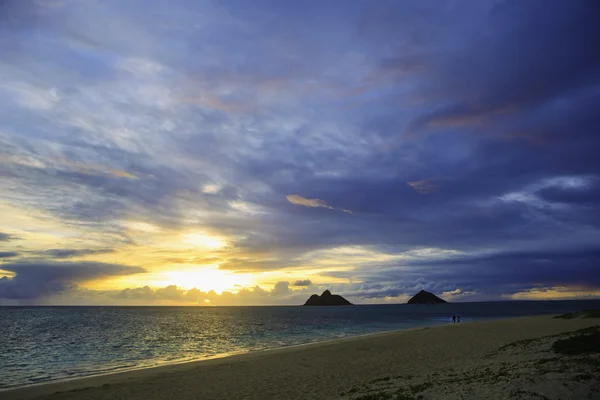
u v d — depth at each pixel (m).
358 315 128.75
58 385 19.16
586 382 8.90
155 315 134.62
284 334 54.09
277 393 15.64
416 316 114.00
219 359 27.03
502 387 9.59
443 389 10.65
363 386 14.77
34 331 63.75
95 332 61.00
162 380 19.36
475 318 94.75
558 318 50.47
